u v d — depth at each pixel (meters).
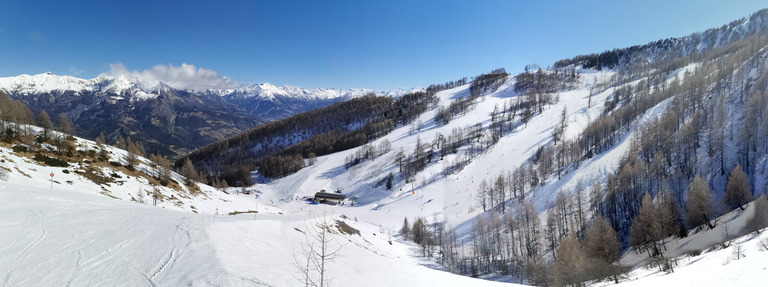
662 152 112.56
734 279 25.52
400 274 29.16
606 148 148.62
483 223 112.00
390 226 129.25
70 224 23.28
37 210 26.02
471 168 179.00
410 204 155.25
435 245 109.19
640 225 80.75
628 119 166.75
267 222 30.47
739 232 61.00
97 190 65.69
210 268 17.52
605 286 47.47
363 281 22.89
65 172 68.44
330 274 21.86
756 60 158.25
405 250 87.69
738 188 80.25
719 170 98.38
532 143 190.88
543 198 126.69
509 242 103.56
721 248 53.53
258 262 20.11
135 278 16.20
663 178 99.00
